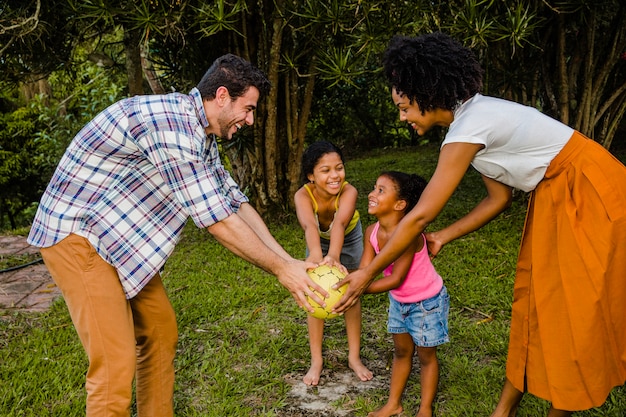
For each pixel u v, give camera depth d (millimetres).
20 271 4590
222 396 2604
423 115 1994
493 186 2145
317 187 2645
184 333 3254
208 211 1877
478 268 4020
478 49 4926
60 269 1946
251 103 1988
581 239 1876
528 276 2064
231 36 4996
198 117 1952
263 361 2936
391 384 2447
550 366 1954
